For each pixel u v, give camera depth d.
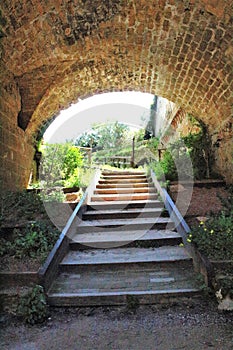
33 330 2.96
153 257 4.49
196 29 5.48
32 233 4.48
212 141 8.66
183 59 6.70
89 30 5.59
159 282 3.81
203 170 8.62
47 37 5.43
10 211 5.46
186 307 3.34
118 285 3.77
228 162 7.63
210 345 2.62
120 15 5.25
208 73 6.73
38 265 3.74
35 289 3.31
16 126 7.18
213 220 4.76
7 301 3.29
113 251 4.95
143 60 7.23
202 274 3.72
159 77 8.08
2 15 4.46
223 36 5.36
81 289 3.68
